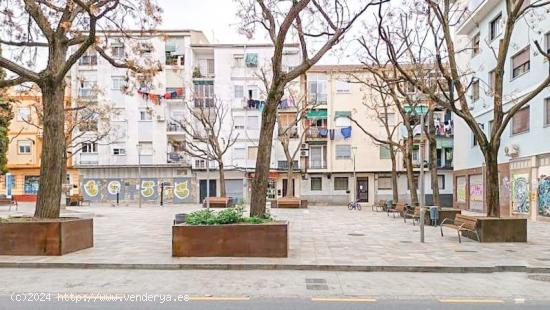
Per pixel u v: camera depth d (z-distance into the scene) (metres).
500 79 15.72
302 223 22.11
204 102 44.19
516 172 26.45
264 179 12.97
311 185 46.72
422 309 7.37
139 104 47.16
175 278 9.71
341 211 32.91
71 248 12.25
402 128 44.78
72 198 39.91
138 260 11.12
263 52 47.25
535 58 24.02
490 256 12.04
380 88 24.59
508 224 14.90
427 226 20.52
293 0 13.10
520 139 26.03
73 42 14.01
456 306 7.59
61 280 9.49
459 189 36.72
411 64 27.66
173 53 47.38
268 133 13.10
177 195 46.84
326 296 8.21
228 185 46.81
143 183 47.12
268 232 11.59
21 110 44.62
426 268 10.62
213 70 48.50
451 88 15.79
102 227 19.52
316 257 11.70
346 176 46.34
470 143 34.16
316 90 46.31
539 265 10.81
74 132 45.12
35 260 11.10
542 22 23.20
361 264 10.80
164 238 15.53
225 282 9.32
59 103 13.06
